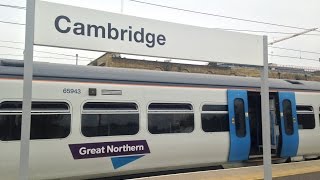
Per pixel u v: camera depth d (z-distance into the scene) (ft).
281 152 37.68
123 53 14.71
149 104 29.89
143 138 29.25
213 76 34.86
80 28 13.80
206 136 32.48
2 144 24.17
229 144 33.88
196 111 32.24
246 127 35.14
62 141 26.03
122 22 14.71
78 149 26.55
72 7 13.62
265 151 18.30
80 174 26.76
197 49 16.46
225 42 17.22
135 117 29.09
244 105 35.40
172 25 15.84
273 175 23.02
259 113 39.81
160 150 30.04
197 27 16.46
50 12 13.20
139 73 30.48
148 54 15.28
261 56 18.34
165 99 30.71
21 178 12.02
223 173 24.21
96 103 27.66
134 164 28.89
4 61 25.57
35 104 25.40
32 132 25.08
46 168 25.53
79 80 27.27
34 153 25.05
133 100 29.17
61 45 13.42
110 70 29.37
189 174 23.47
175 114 31.04
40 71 26.13
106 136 27.68
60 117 26.16
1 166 24.08
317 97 41.29
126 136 28.50
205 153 32.53
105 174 27.78
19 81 25.13
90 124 27.20
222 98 34.06
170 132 30.60
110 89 28.30
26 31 12.41
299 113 39.45
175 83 31.55
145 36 15.21
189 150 31.55
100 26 14.23
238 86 35.37
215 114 33.40
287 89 39.04
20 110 24.99
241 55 17.66
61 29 13.41
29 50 12.39
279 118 37.76
